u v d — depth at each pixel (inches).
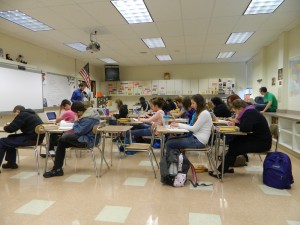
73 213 88.6
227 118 182.9
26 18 176.7
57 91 291.6
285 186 111.4
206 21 184.7
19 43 229.8
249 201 98.3
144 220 83.3
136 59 350.0
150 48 277.4
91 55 314.2
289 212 88.6
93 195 105.3
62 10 159.0
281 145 197.0
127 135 173.2
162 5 152.7
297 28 202.2
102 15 169.8
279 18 181.8
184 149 124.6
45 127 135.3
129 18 179.5
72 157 176.2
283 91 227.5
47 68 274.1
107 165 149.7
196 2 149.0
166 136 152.8
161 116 166.4
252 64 345.4
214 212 88.8
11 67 210.1
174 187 114.7
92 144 134.6
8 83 206.7
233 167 146.0
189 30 207.9
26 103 228.1
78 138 130.8
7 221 82.9
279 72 234.1
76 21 181.2
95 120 135.3
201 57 340.8
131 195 105.3
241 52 307.9
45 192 109.0
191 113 173.9
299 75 201.5
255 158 169.6
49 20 177.9
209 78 390.9
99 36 222.8
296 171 139.2
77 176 132.0
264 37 237.6
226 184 118.3
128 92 406.9
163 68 408.8
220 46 271.3
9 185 118.2
